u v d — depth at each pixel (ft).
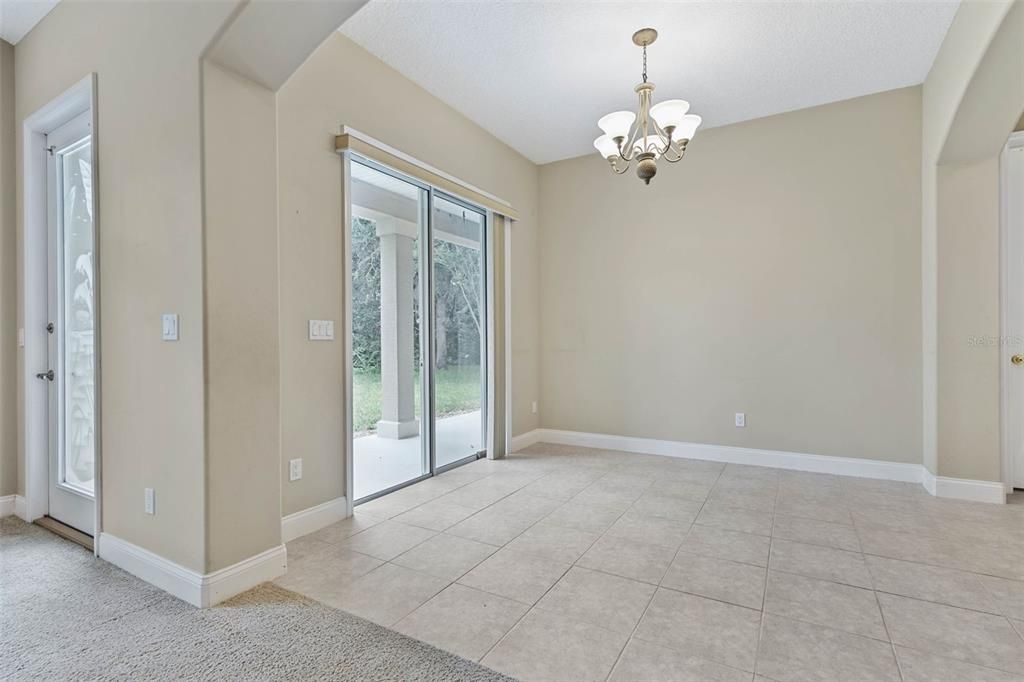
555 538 8.71
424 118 11.76
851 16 9.04
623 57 10.41
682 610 6.39
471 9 8.88
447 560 7.84
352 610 6.39
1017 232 10.89
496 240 14.57
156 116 6.91
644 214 15.07
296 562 7.77
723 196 13.91
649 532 8.96
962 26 8.80
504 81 11.43
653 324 14.98
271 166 7.22
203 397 6.39
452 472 13.02
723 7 8.80
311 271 9.09
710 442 14.21
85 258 8.93
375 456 11.58
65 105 8.61
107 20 7.72
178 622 6.10
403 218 12.16
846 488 11.46
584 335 16.08
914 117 11.75
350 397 9.84
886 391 12.16
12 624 6.04
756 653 5.51
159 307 6.89
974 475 10.55
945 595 6.72
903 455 12.01
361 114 10.08
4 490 9.68
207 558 6.43
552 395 16.70
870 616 6.23
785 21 9.19
